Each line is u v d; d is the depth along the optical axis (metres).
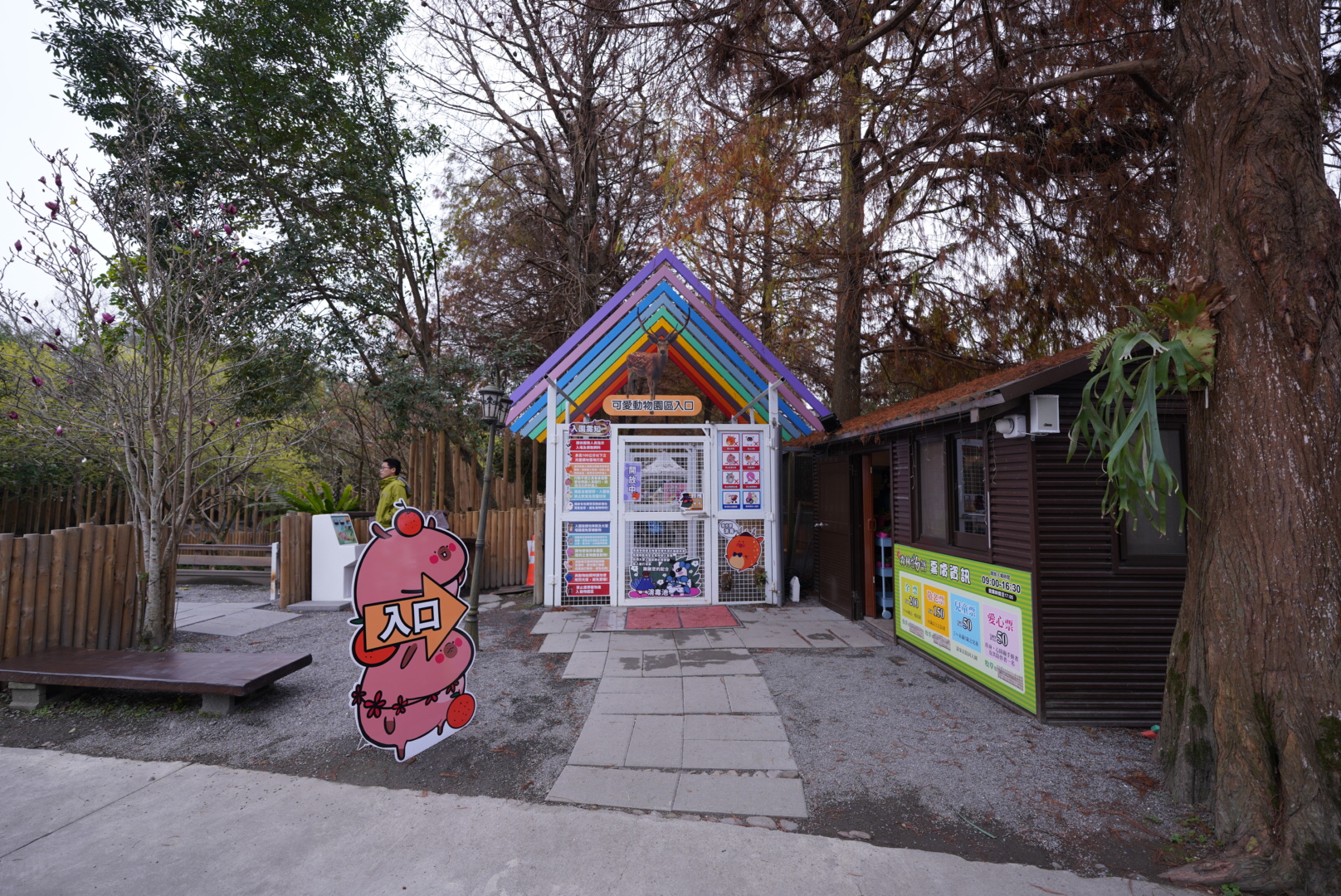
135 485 6.41
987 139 7.45
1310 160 3.23
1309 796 2.81
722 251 11.74
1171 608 4.48
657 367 8.48
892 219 7.75
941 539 5.85
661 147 7.52
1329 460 3.08
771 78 7.14
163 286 6.97
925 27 6.73
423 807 3.46
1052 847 3.06
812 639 6.84
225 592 10.01
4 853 3.03
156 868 2.92
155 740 4.33
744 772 3.82
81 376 6.20
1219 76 3.40
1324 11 5.41
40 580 5.43
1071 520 4.50
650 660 6.05
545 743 4.23
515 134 14.30
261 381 10.63
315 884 2.80
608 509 8.55
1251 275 3.26
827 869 2.89
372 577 3.77
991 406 4.42
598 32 7.92
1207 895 2.73
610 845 3.08
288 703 5.00
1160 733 3.73
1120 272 7.82
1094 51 6.33
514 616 7.98
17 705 4.83
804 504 9.95
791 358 12.88
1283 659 3.03
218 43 10.85
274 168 11.74
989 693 5.02
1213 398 3.41
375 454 15.77
